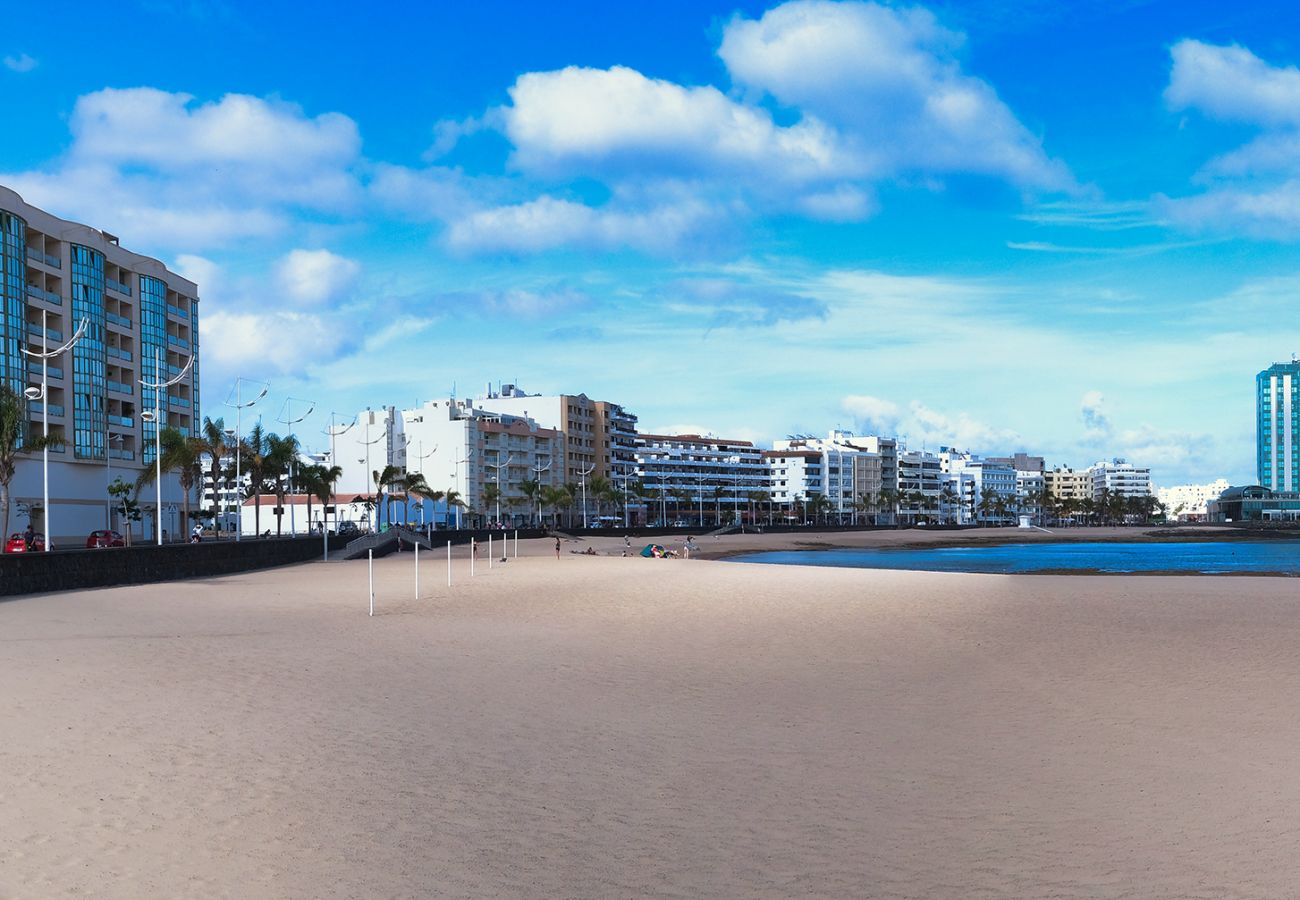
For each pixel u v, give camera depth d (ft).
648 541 453.58
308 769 42.47
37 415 277.85
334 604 121.70
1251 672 67.21
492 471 616.80
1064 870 31.89
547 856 32.89
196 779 40.47
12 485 264.31
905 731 51.08
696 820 36.76
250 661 71.36
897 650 80.18
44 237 285.23
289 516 518.37
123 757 43.39
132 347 325.21
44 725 48.80
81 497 292.81
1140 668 69.51
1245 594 128.67
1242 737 48.96
